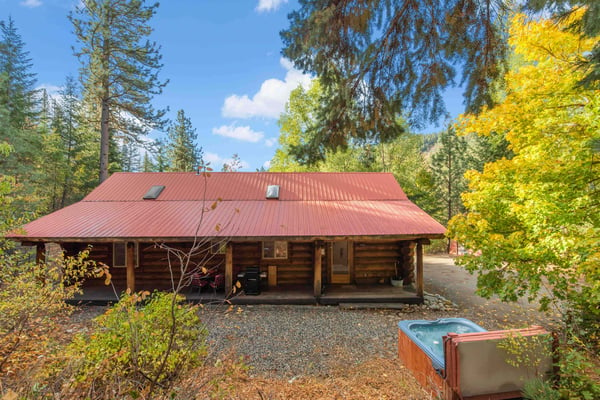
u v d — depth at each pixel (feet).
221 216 34.94
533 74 21.31
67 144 87.35
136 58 59.52
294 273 37.78
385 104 15.23
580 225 16.58
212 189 42.57
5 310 16.97
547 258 16.49
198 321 17.21
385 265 38.27
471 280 43.14
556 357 13.30
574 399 10.82
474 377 13.05
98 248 37.09
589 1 10.23
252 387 15.88
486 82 13.67
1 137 54.95
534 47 20.63
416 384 16.17
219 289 35.17
